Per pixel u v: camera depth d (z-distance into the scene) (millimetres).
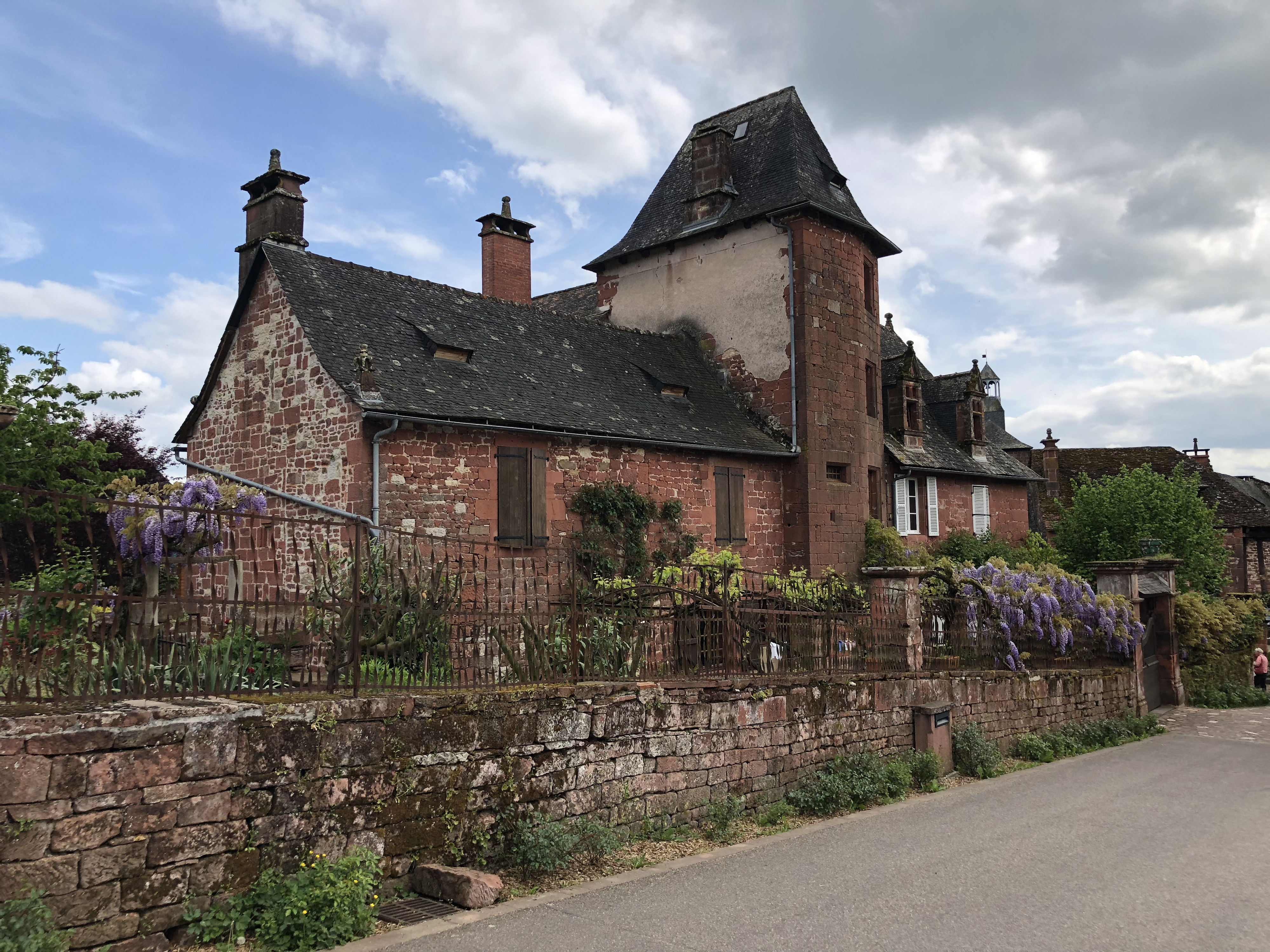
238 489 7258
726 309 20672
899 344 28750
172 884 4930
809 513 18875
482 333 16188
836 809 9055
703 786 8336
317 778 5586
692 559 15188
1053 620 15430
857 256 20688
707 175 21328
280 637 5992
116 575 7387
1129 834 8039
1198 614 21234
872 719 10500
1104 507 25875
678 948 5133
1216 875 6723
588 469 15227
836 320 19938
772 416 19594
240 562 13414
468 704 6484
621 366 18219
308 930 5059
